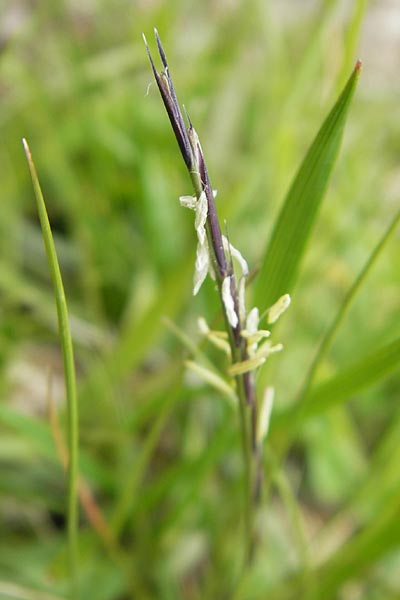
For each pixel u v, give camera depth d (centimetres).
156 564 16
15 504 17
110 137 22
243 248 21
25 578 15
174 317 20
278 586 16
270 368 14
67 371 10
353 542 15
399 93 25
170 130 22
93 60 22
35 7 25
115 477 15
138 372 21
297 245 11
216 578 16
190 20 28
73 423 11
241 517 16
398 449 17
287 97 18
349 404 21
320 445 19
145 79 23
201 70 23
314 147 10
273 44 22
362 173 23
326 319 20
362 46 30
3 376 18
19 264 22
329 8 17
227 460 18
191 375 18
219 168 23
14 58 22
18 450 16
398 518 13
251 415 11
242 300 10
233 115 24
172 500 17
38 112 21
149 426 20
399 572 17
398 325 16
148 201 20
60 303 10
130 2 25
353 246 21
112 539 14
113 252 22
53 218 23
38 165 22
